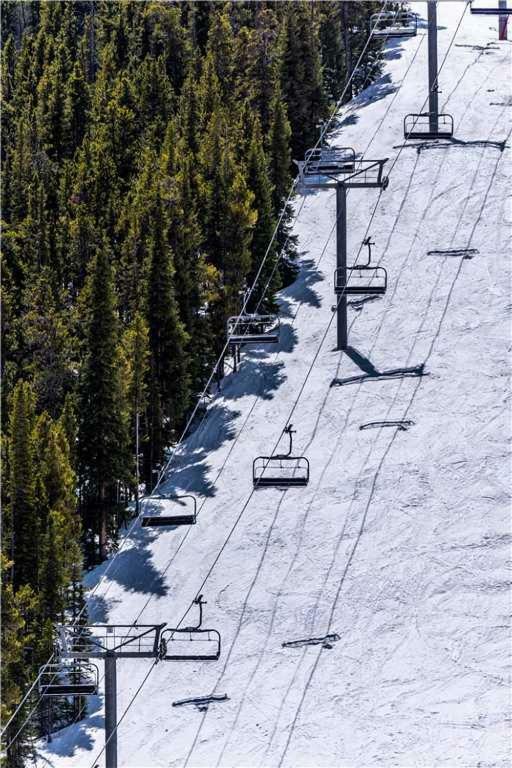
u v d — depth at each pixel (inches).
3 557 4111.7
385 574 4288.9
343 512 4628.4
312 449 5029.5
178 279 5502.0
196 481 5044.3
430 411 5044.3
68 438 4785.9
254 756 3710.6
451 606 4092.0
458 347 5418.3
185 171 5964.6
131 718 3991.1
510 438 4768.7
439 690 3789.4
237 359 5738.2
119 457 4835.1
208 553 4616.1
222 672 4082.2
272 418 5295.3
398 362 5428.2
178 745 3821.4
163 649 3260.3
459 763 3508.9
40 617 4133.9
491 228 6269.7
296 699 3892.7
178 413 5255.9
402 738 3644.2
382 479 4731.8
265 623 4234.7
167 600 4451.3
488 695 3727.9
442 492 4586.6
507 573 4160.9
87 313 5172.2
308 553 4480.8
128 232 6013.8
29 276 5925.2
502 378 5142.7
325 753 3661.4
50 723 4045.3
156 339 5255.9
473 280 5885.8
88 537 4832.7
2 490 4291.3
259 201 6033.5
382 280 6058.1
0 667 3919.8
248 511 4773.6
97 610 4475.9
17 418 4345.5
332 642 4084.6
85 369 4872.0
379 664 3946.9
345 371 5452.8
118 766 3796.8
